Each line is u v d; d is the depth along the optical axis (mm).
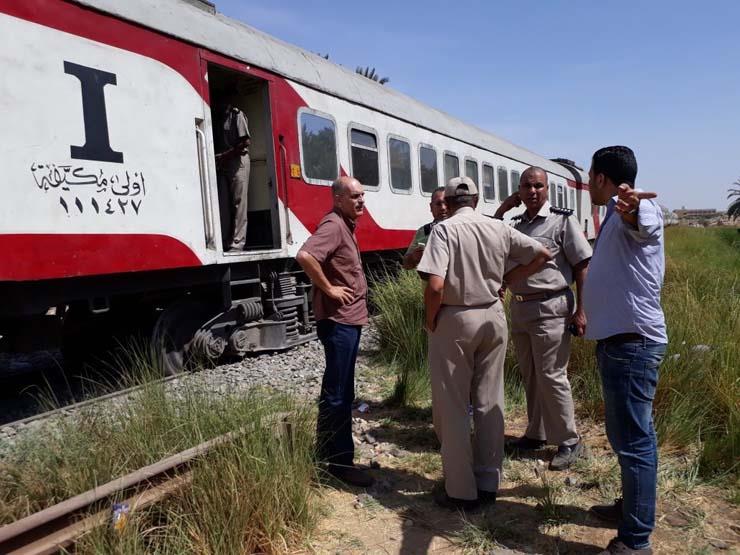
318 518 2889
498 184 14055
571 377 4656
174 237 5141
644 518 2516
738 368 4074
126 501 2365
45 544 2115
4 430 3990
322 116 7531
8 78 3932
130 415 3074
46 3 4199
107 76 4621
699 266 11211
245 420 3057
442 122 11414
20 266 3939
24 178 3988
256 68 6375
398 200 9508
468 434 3006
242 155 6227
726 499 3057
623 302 2525
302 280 7246
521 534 2811
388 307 6273
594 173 2686
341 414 3309
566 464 3488
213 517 2492
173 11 5438
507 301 5555
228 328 6148
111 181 4598
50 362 6750
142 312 5984
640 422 2529
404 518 2980
